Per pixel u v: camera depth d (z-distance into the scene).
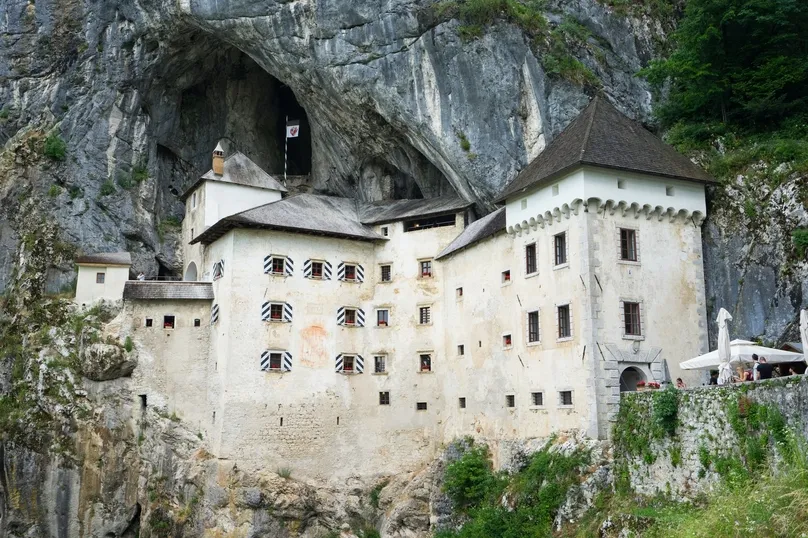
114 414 45.19
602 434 31.00
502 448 37.53
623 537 25.66
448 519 38.25
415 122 46.00
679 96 41.25
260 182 53.38
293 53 49.84
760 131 37.38
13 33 58.97
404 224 47.50
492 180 43.44
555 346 34.25
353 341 46.09
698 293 34.44
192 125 62.16
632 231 33.75
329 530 42.56
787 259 31.78
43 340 48.31
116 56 56.84
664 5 48.28
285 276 44.84
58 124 56.84
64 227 54.16
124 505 44.53
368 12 46.91
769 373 25.73
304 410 43.84
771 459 21.91
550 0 45.88
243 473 41.62
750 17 37.50
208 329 46.16
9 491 45.44
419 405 44.91
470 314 41.88
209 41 57.38
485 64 44.25
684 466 25.44
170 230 58.28
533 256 36.78
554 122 42.53
